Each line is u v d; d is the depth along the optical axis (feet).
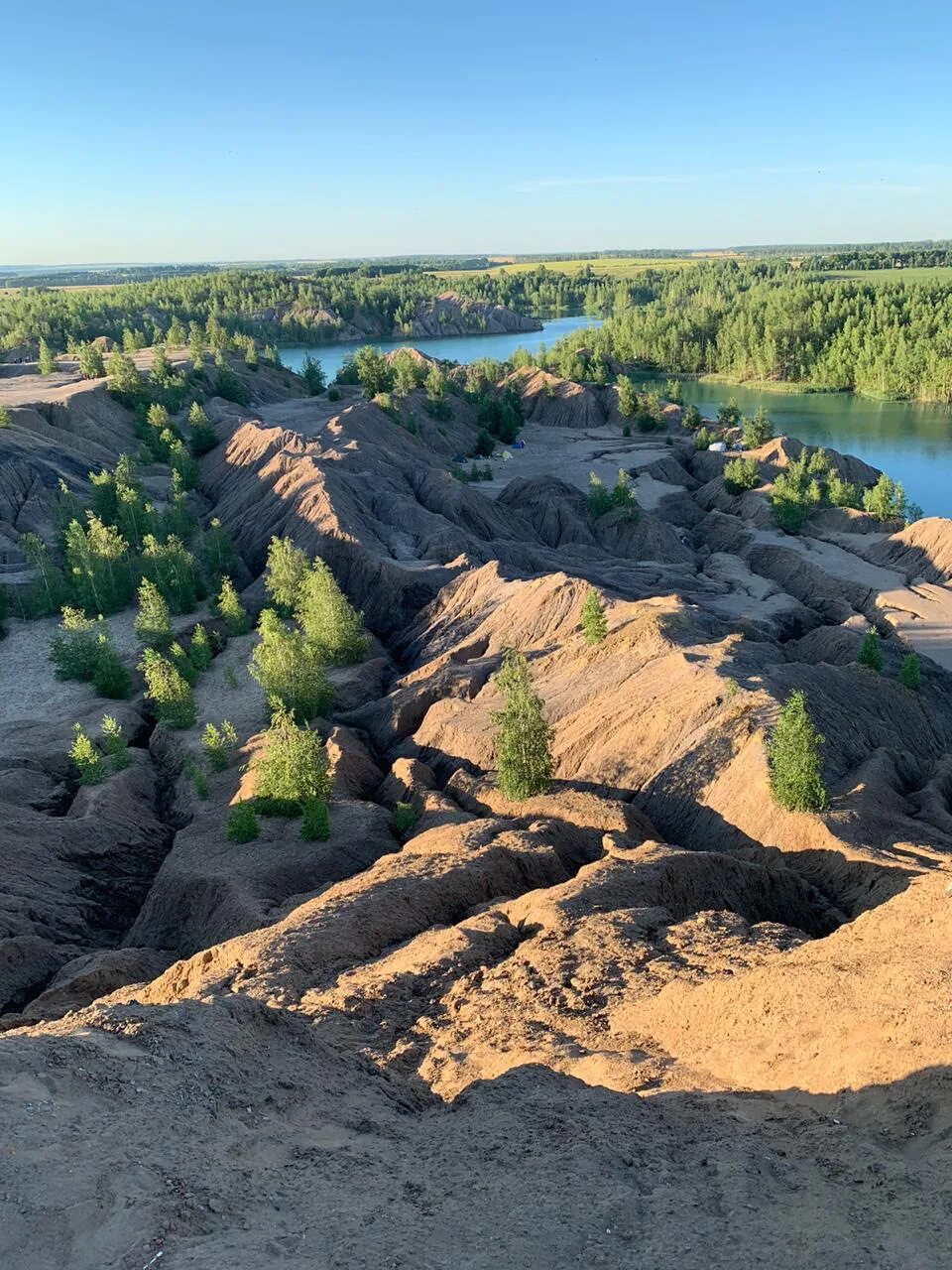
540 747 160.15
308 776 164.96
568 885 112.78
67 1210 40.88
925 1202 45.88
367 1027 84.79
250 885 139.23
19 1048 52.90
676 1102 62.13
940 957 66.23
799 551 363.15
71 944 144.66
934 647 269.23
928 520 350.23
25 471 384.27
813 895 123.75
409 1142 55.01
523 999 85.15
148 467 433.07
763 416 538.47
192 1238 40.75
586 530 407.64
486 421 599.57
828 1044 62.75
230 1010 65.05
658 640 194.70
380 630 288.51
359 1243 41.55
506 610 245.45
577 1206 45.83
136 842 170.40
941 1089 54.24
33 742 213.05
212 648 276.82
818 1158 51.60
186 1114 52.01
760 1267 41.68
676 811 152.05
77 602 309.22
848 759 161.79
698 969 87.15
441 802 164.86
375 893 115.34
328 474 355.36
